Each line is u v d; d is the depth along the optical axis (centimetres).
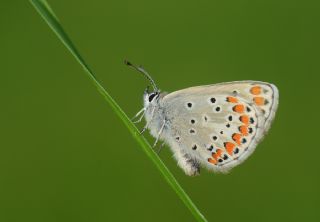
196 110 21
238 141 21
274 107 21
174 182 19
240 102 21
